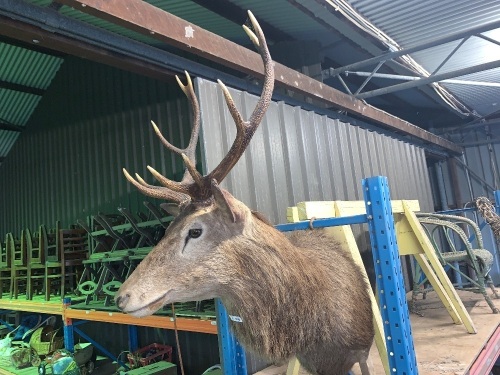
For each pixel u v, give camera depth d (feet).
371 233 5.57
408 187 18.30
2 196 24.07
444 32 13.85
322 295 5.56
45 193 20.62
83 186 18.11
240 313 5.20
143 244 12.64
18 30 7.93
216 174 5.20
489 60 16.43
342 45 16.84
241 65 10.28
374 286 12.29
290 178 11.36
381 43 14.19
